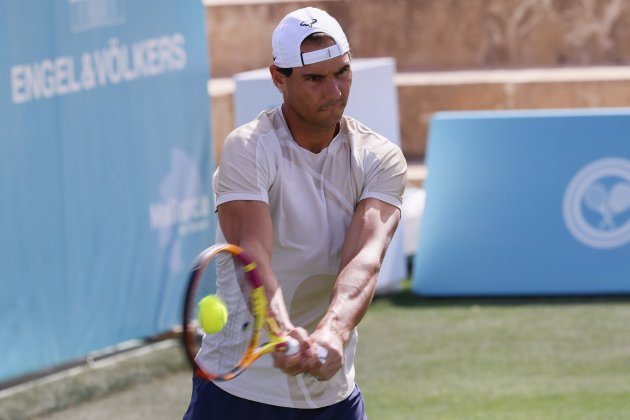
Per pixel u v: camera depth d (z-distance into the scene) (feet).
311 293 37.19
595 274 84.94
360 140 36.73
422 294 85.81
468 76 123.44
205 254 31.58
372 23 129.80
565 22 128.88
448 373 68.54
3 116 62.49
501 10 128.88
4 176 62.75
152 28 71.51
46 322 65.98
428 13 129.39
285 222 36.04
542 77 121.08
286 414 37.47
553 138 84.38
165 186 73.15
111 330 70.18
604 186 84.53
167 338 75.56
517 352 72.33
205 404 37.81
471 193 85.05
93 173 68.18
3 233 62.95
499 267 85.25
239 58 130.21
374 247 35.76
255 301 32.99
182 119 74.02
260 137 35.45
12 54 62.85
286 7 128.88
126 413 63.16
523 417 60.49
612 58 129.18
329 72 34.22
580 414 60.70
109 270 69.67
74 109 66.74
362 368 69.77
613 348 72.69
